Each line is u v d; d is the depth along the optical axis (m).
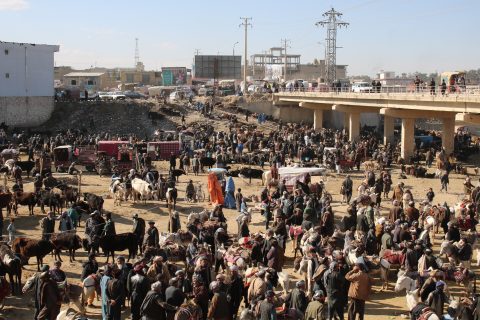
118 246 22.42
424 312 15.08
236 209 36.31
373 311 19.61
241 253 21.23
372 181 39.88
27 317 18.47
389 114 61.88
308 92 83.62
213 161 50.66
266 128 80.25
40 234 28.77
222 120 81.06
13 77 73.06
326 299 18.09
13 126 73.06
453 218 28.45
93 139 58.75
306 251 20.53
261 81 134.75
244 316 15.19
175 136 64.25
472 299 16.88
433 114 61.50
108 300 15.98
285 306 15.78
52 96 77.12
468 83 64.81
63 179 41.62
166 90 115.75
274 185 38.00
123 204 36.09
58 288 16.34
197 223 24.50
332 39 109.25
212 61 146.25
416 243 20.83
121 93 96.25
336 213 35.41
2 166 42.81
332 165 52.50
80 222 30.80
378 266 21.84
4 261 20.12
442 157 53.72
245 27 108.44
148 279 16.20
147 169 41.53
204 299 15.83
